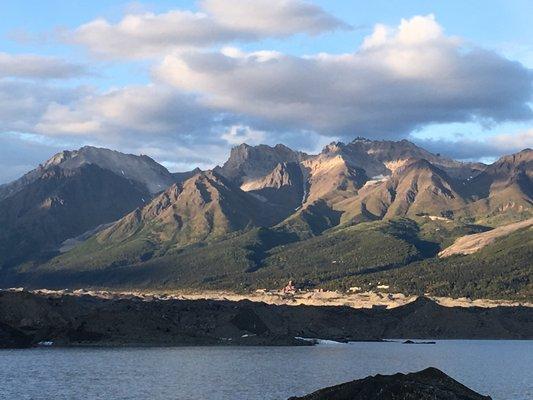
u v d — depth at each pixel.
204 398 155.00
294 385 176.75
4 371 197.25
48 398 152.50
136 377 188.62
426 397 110.62
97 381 179.50
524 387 183.25
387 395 111.00
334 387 117.50
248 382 181.88
